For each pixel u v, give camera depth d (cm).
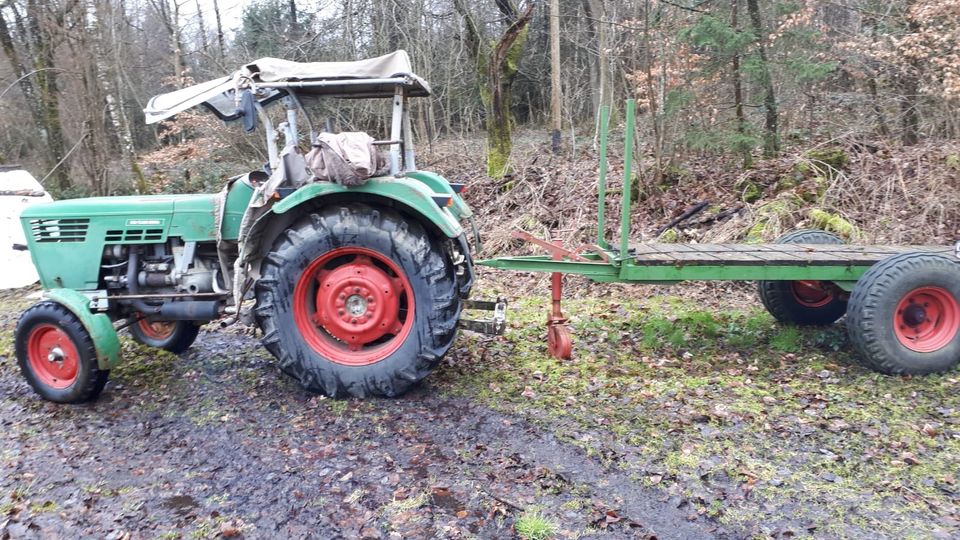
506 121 1130
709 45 818
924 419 374
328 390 420
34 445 369
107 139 1150
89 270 461
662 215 820
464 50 1377
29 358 429
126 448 364
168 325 532
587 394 421
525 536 275
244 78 406
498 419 388
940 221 691
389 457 343
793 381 435
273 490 315
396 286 424
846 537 272
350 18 1312
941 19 781
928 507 292
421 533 279
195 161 1332
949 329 435
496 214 937
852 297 439
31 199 865
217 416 402
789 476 319
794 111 964
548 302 664
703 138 834
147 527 287
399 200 405
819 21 968
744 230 732
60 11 1020
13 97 1241
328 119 469
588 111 1627
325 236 409
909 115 870
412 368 412
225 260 452
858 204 743
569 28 1412
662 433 365
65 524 290
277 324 416
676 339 522
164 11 1622
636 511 294
